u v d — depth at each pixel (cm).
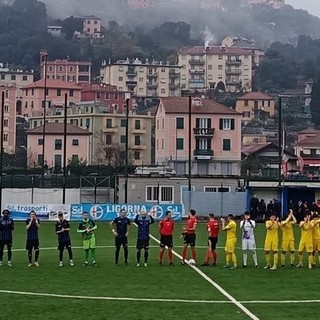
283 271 4356
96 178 11169
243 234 4566
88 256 4875
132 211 8819
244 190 10062
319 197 9475
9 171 13838
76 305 3206
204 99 17012
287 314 3027
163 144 16562
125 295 3472
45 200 10219
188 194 9731
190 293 3538
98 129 19638
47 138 18100
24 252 5394
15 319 2888
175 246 5919
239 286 3766
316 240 4562
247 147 19800
